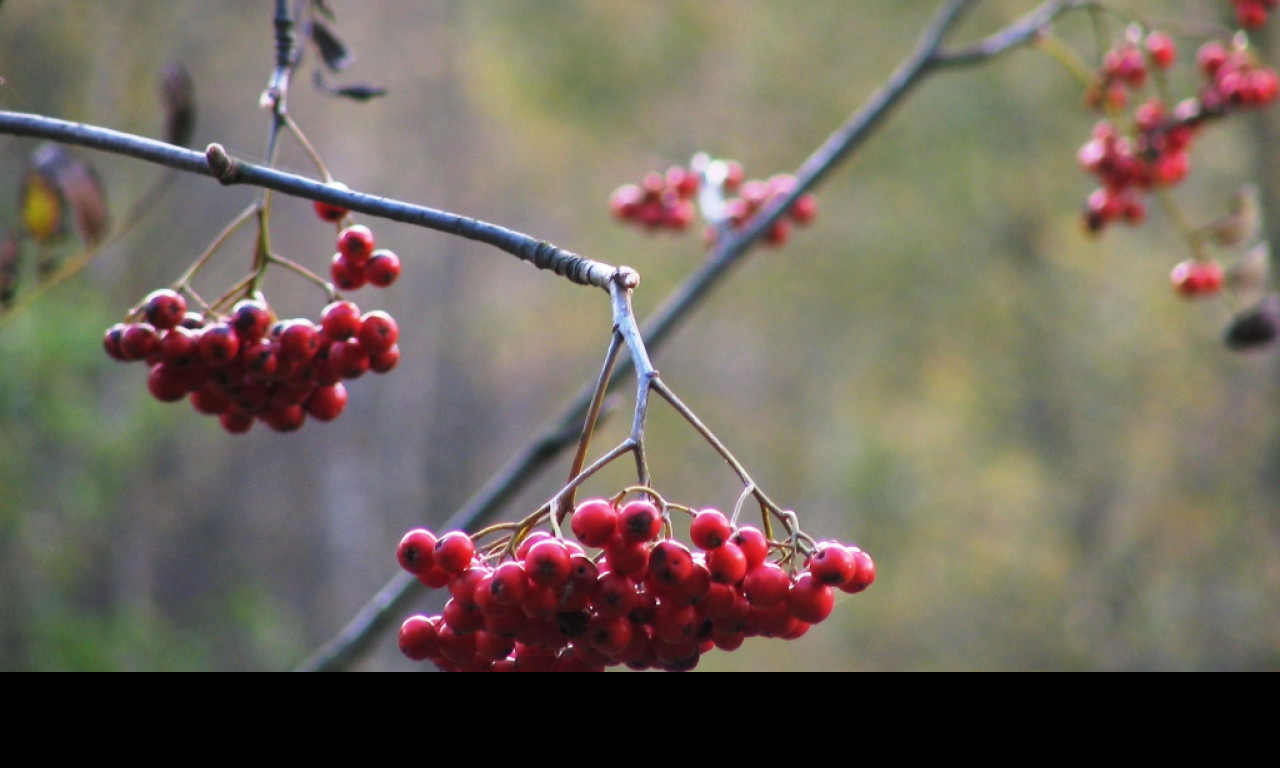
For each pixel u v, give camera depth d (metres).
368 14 15.89
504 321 16.47
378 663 11.23
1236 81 2.88
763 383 14.25
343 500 16.88
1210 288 2.85
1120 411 12.71
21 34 10.84
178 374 1.42
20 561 9.05
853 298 13.39
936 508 12.83
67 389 8.58
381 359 1.43
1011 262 13.19
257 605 13.29
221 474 15.07
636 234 13.80
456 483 17.75
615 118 13.66
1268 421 11.77
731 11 13.59
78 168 1.79
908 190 13.16
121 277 11.66
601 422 2.49
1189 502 12.00
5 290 1.79
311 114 14.97
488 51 14.45
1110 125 3.08
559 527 1.08
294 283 12.85
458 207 16.09
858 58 13.23
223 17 12.53
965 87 12.80
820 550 1.12
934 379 13.50
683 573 1.07
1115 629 12.02
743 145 13.27
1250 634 11.47
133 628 10.25
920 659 12.17
